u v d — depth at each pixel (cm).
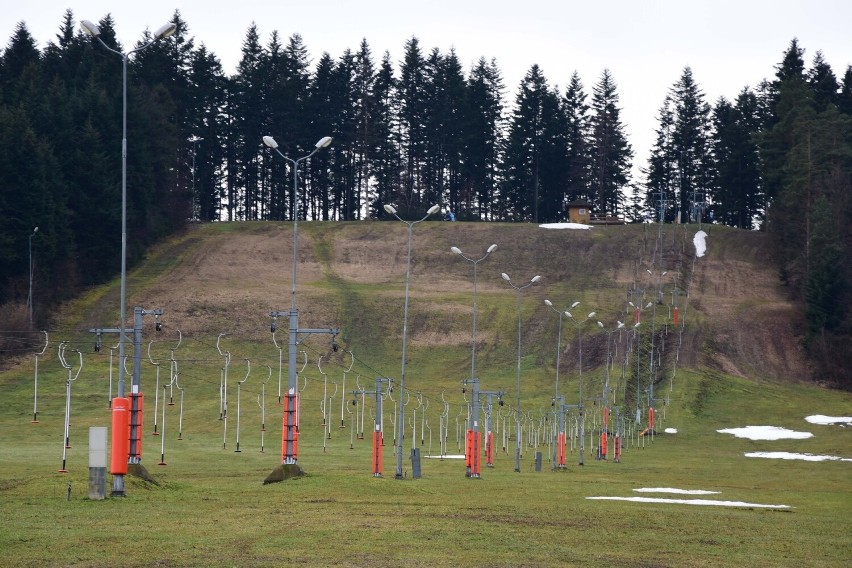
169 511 8869
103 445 9550
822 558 7375
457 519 8869
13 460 16738
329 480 11662
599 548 7412
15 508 8738
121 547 6750
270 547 6881
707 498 12800
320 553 6675
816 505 12375
